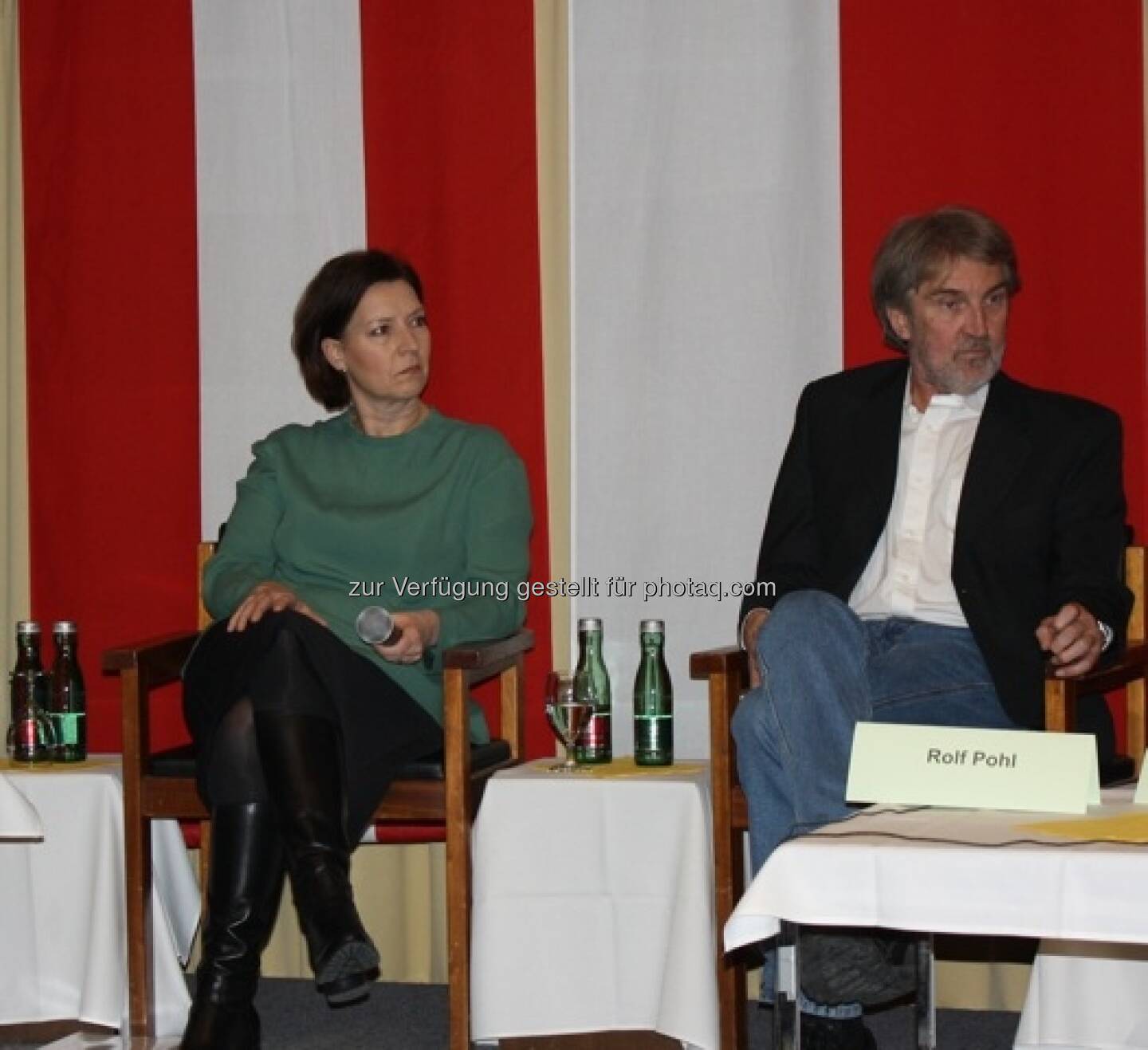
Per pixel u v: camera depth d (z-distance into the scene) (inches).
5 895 140.9
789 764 104.5
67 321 167.3
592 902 130.3
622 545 158.4
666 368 157.5
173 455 165.9
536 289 159.5
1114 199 146.6
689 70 156.9
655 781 129.5
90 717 166.2
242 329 165.0
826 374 154.0
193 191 165.5
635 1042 134.1
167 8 165.6
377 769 129.6
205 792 129.5
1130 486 146.3
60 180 167.3
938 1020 148.8
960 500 129.9
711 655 127.4
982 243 128.0
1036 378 148.4
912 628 129.2
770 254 155.2
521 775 133.1
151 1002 139.7
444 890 163.8
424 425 149.2
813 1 153.6
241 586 140.0
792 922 76.1
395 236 162.1
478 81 160.6
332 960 117.0
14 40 168.4
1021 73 148.6
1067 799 82.7
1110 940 71.3
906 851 74.1
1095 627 114.4
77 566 167.2
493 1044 136.5
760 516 155.9
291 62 164.1
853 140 152.5
